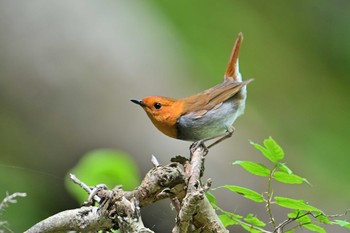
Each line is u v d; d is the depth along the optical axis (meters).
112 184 6.81
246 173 12.09
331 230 11.20
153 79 13.42
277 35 17.31
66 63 13.12
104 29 13.77
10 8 13.55
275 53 16.67
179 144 12.33
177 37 14.90
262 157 12.77
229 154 12.37
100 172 6.77
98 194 4.44
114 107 12.70
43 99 12.85
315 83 16.23
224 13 16.78
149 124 12.45
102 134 12.53
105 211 4.38
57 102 12.71
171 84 13.49
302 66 16.64
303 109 15.17
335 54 17.31
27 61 13.09
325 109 15.54
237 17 16.94
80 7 13.98
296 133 14.53
